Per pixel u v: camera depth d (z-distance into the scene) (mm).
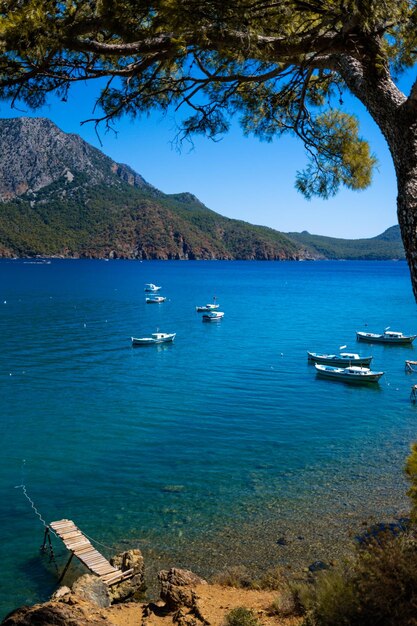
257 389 40438
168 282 169875
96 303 103000
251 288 149875
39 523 19891
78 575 16703
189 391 39531
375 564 8242
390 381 44406
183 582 13688
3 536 18969
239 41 6133
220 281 179750
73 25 6086
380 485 23188
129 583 15484
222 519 20094
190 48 6852
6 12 5984
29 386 40594
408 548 8891
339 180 8789
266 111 9008
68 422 31969
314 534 18844
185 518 20203
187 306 100375
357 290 145750
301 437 29875
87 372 45594
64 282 158500
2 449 27422
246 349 57281
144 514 20547
